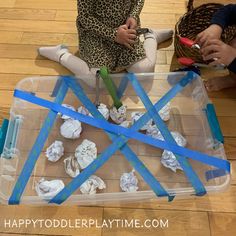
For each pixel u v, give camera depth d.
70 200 0.82
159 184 0.85
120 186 0.90
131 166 0.93
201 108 1.02
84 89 1.06
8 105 1.14
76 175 0.90
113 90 0.96
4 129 0.92
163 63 1.26
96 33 1.12
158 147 0.93
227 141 1.05
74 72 1.19
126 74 1.04
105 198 0.82
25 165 0.88
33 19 1.42
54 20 1.42
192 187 0.85
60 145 0.95
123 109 1.00
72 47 1.32
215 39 1.00
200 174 0.90
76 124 0.98
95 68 1.13
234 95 1.17
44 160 0.95
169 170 0.93
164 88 1.08
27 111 1.03
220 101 1.15
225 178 0.85
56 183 0.87
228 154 1.02
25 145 0.97
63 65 1.23
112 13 1.09
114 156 0.95
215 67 1.20
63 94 1.01
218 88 1.16
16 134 0.96
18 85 1.04
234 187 0.95
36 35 1.36
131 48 1.14
